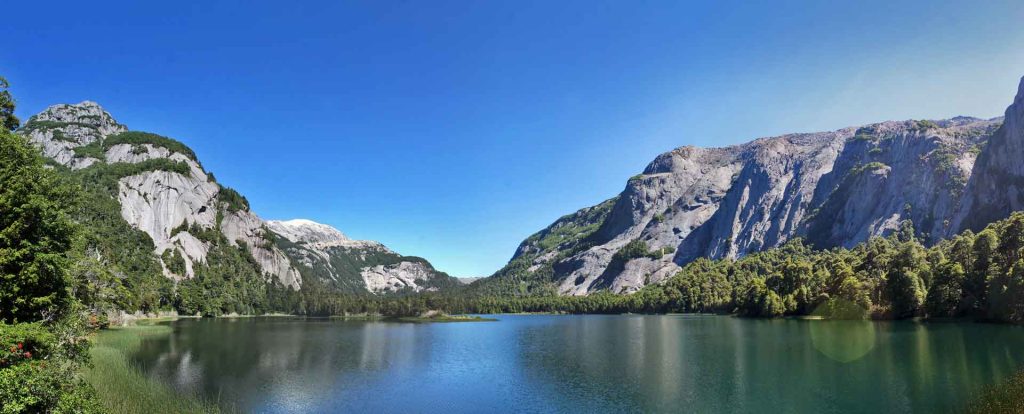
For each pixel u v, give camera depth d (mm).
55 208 41438
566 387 59906
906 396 49406
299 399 53031
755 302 193250
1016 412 41844
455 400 53844
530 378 66188
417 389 59094
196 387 55625
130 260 189250
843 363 69062
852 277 146750
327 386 59844
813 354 79500
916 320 127188
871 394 51000
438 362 81250
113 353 63125
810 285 172625
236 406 48875
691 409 48875
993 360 64250
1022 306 102562
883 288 141125
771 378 61625
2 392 20391
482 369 73812
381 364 78688
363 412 48844
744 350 88250
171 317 198750
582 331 150000
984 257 119938
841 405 47875
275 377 64500
